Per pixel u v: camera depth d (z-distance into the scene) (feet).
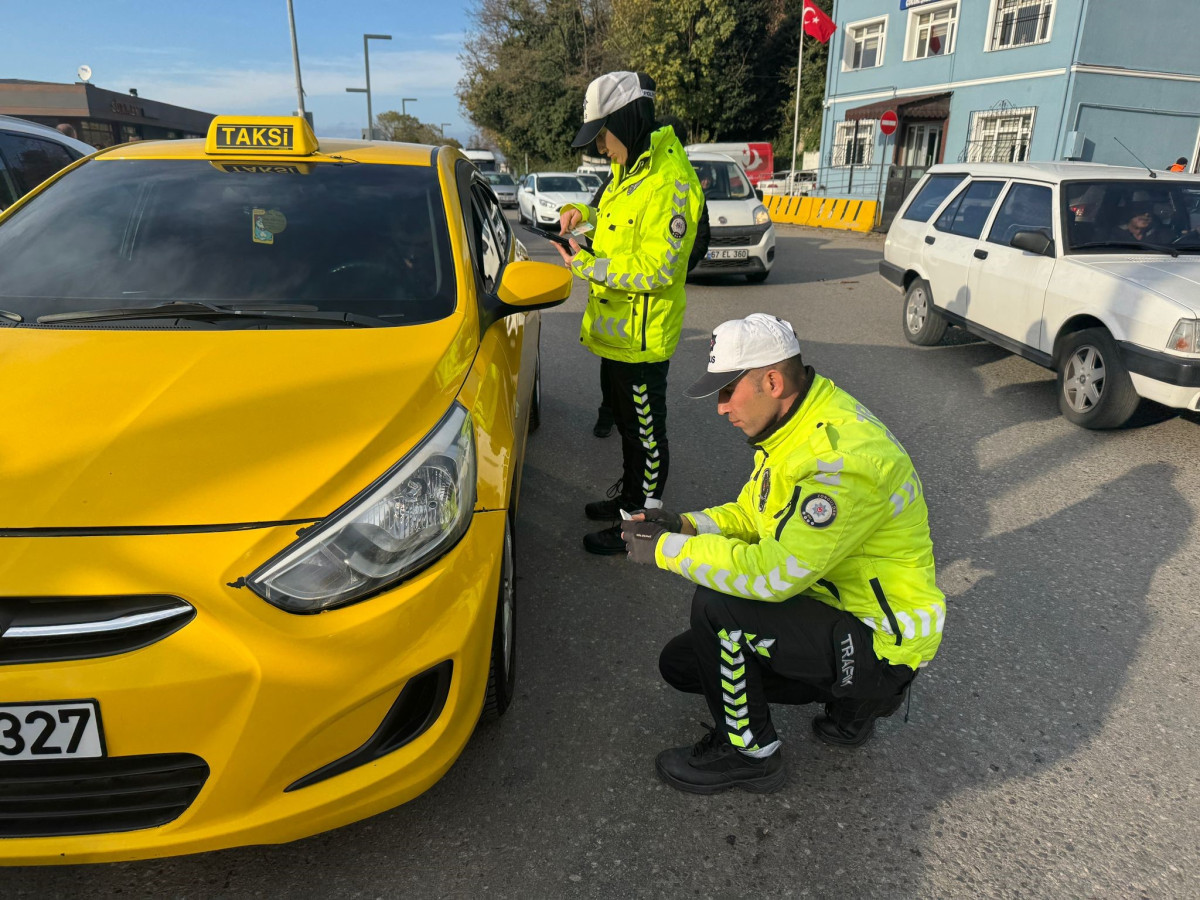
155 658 5.09
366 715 5.57
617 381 10.86
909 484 6.45
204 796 5.28
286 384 6.29
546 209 56.44
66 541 5.10
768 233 34.81
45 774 5.22
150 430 5.72
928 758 7.84
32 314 7.48
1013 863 6.64
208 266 8.30
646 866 6.55
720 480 14.42
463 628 5.97
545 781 7.45
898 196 58.18
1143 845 6.84
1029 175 19.77
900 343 24.80
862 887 6.40
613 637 9.71
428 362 6.83
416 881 6.37
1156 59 59.26
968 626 10.03
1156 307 15.06
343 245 8.67
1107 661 9.38
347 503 5.56
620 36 105.91
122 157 9.97
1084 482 14.26
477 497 6.56
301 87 71.77
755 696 7.07
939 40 68.90
